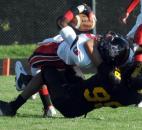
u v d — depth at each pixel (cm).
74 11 1939
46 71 1970
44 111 2150
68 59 1895
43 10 5153
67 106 1875
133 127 1880
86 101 1848
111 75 1761
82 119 2034
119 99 1808
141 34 2391
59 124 1922
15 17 5184
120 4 5050
